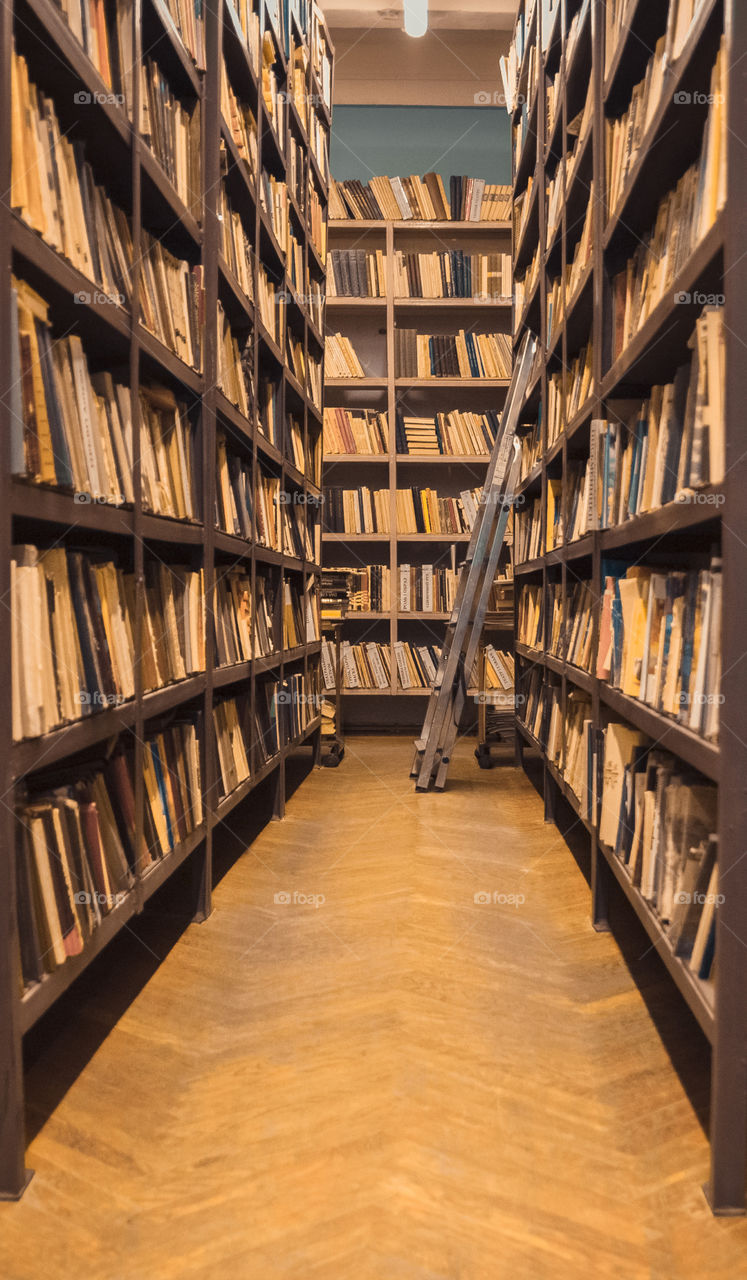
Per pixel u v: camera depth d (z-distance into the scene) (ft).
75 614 4.37
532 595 12.44
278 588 10.59
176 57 6.33
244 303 8.48
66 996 5.54
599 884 6.70
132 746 5.43
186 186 6.68
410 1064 4.63
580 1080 4.51
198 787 6.84
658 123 4.85
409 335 17.10
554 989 5.65
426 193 17.15
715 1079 3.52
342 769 13.84
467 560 12.43
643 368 6.11
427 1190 3.58
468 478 18.21
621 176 6.24
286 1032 5.05
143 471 5.58
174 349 6.23
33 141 3.76
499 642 18.25
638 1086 4.44
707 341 3.76
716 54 4.09
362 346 18.30
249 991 5.64
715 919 3.79
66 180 4.26
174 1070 4.63
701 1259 3.20
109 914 4.66
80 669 4.39
